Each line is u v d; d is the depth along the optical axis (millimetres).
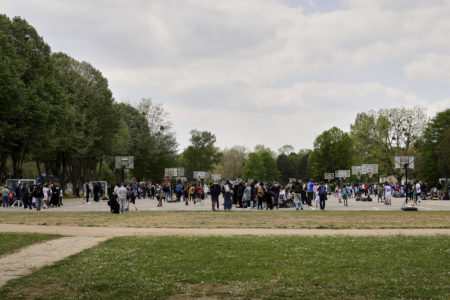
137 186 66562
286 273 11031
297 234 18734
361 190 64750
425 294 9070
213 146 153000
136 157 88062
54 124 50781
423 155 90312
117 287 9852
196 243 15656
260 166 169625
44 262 12641
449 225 22281
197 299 8961
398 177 86750
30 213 32000
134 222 24688
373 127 86500
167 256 13273
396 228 21203
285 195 42438
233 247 14758
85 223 24125
